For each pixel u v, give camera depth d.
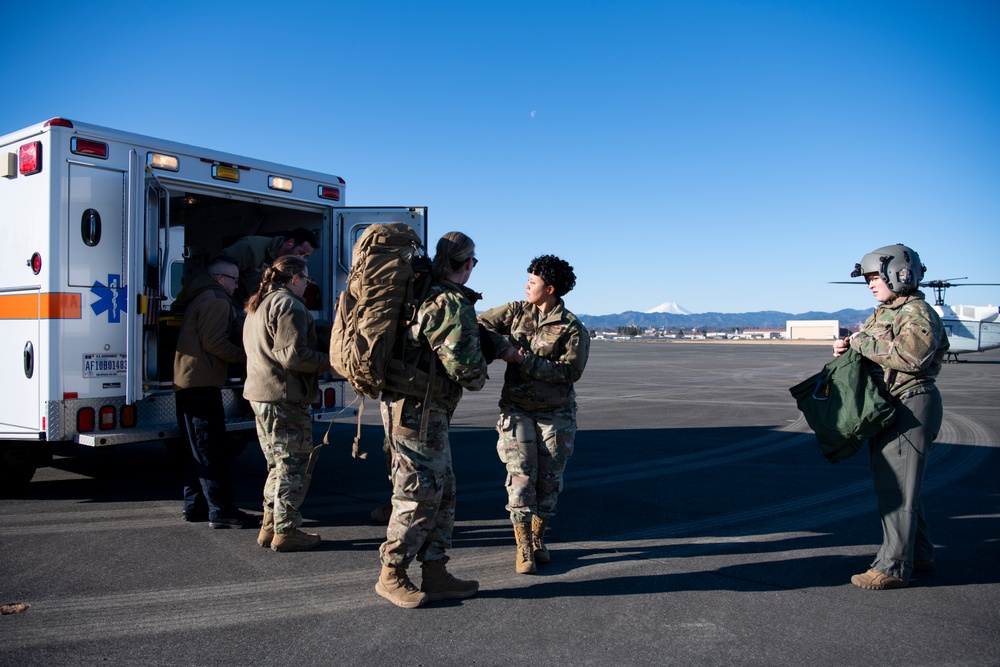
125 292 5.74
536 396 4.23
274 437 4.61
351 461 8.09
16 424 5.69
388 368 3.54
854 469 7.70
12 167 5.68
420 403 3.61
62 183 5.39
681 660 3.17
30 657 3.15
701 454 8.62
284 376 4.52
